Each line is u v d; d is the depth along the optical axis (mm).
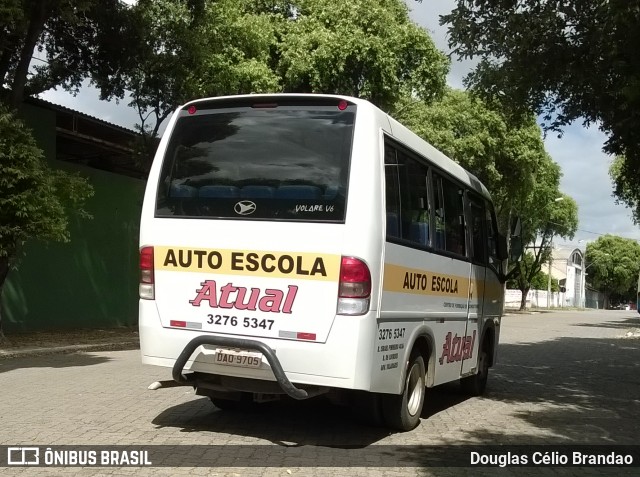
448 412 8086
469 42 9953
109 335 16594
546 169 33625
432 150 7230
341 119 5828
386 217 5848
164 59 15422
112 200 18844
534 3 9484
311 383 5547
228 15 16469
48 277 16688
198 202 6070
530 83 10094
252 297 5723
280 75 18125
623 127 9344
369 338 5523
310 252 5590
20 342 14000
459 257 7910
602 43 9156
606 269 92125
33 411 7250
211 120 6246
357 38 17016
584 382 11133
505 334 22656
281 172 5863
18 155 10852
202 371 5871
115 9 14750
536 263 48062
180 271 6004
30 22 12719
